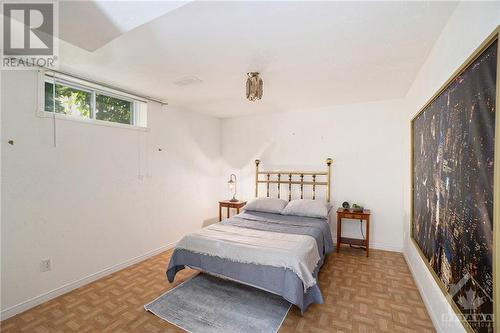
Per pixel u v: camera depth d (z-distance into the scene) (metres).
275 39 1.88
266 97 3.53
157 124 3.61
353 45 1.98
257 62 2.31
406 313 2.13
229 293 2.47
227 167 4.98
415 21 1.64
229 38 1.86
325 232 3.17
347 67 2.43
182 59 2.23
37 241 2.30
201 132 4.55
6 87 2.10
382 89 3.15
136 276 2.86
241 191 4.86
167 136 3.79
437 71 1.90
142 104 3.45
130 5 1.25
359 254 3.52
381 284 2.64
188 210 4.21
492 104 1.06
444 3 1.46
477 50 1.16
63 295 2.44
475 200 1.22
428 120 2.09
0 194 2.07
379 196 3.75
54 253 2.42
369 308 2.21
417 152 2.56
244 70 2.50
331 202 4.06
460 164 1.40
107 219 2.92
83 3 1.24
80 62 2.29
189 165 4.25
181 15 1.56
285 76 2.68
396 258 3.36
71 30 1.49
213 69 2.47
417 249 2.50
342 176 3.99
